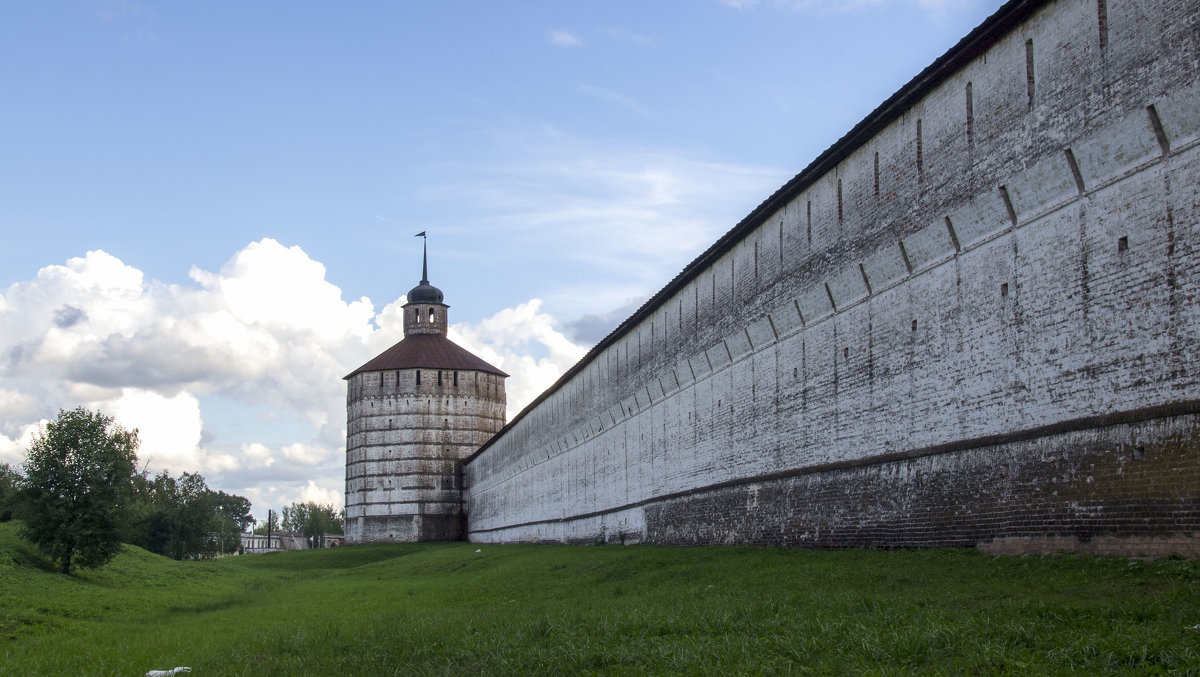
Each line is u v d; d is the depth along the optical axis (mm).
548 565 42719
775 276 35562
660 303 47906
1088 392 20984
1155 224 19484
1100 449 20438
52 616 33875
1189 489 18297
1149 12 19656
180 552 94375
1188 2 18781
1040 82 22578
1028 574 19828
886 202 28641
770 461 35844
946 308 25984
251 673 18922
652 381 48625
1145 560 18828
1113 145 20422
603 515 56438
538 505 71938
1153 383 19375
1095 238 20984
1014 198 23328
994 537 23500
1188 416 18484
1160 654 12664
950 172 25672
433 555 73125
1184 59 18797
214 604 43469
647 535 48844
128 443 56688
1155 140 19484
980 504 24078
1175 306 18969
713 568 30641
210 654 21891
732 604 21828
